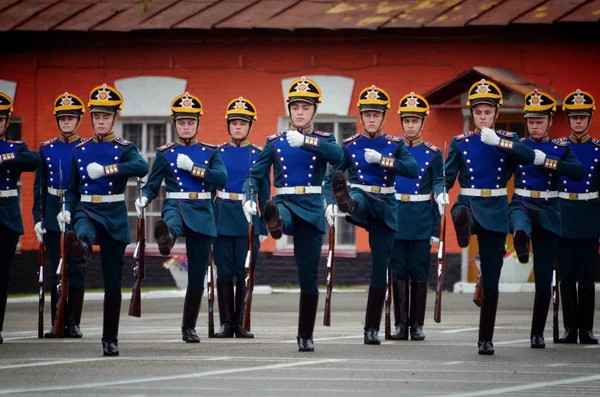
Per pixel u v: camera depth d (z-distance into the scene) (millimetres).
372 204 24891
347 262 44594
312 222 23312
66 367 20750
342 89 44438
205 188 26047
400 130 44094
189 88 45469
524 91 41031
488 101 23406
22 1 46906
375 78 44250
